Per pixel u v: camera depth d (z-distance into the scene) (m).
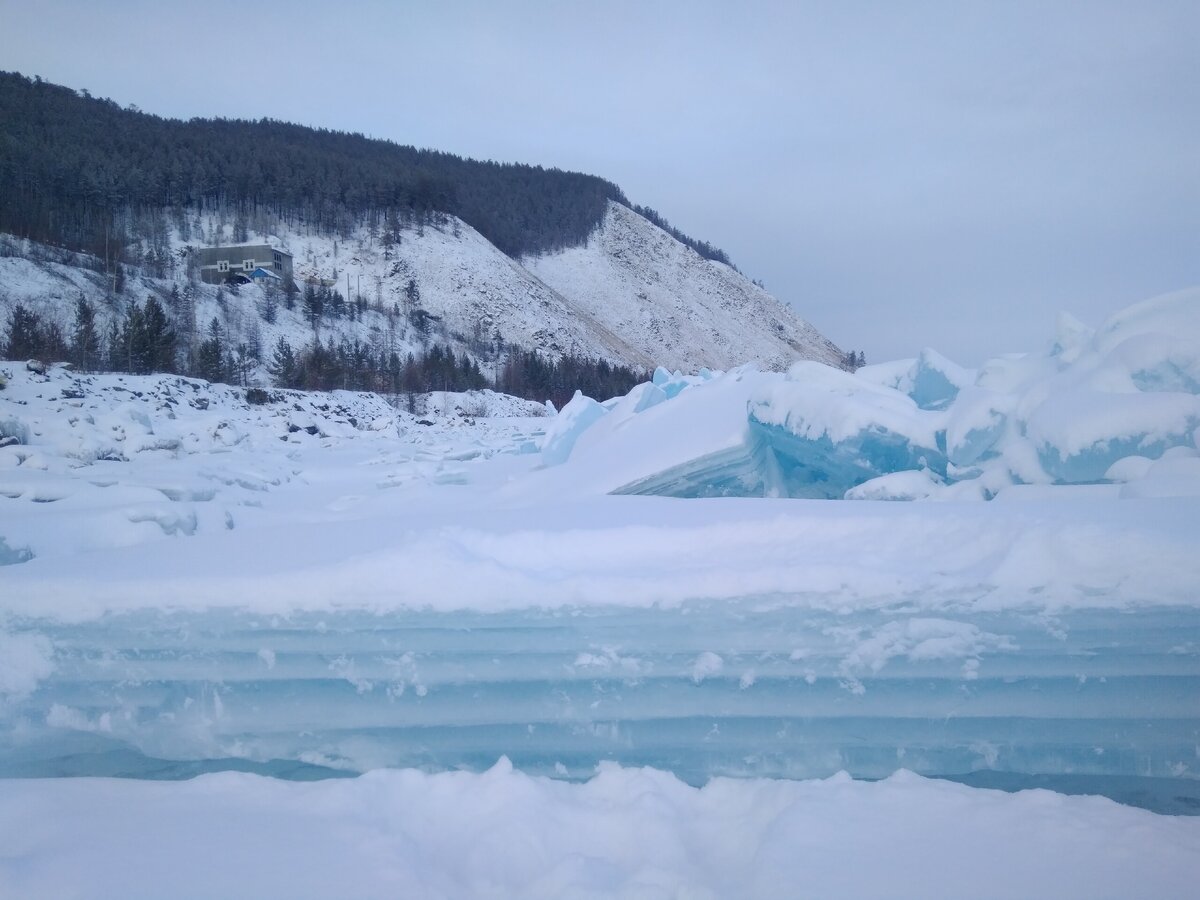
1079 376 6.42
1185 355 5.85
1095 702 3.81
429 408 35.50
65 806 3.61
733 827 3.54
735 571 4.34
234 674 4.29
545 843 3.42
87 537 6.66
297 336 53.94
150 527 6.94
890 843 3.13
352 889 3.05
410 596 4.36
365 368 41.72
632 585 4.31
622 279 121.31
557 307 94.38
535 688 4.17
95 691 4.32
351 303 66.38
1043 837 3.11
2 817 3.50
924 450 6.86
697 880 3.19
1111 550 4.00
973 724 3.88
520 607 4.29
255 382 38.19
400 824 3.62
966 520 4.50
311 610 4.36
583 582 4.34
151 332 30.55
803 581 4.24
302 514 9.41
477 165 141.88
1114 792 3.73
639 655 4.14
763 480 8.08
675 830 3.49
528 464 13.77
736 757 4.00
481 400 39.03
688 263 136.62
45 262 43.75
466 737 4.16
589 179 145.62
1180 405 5.47
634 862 3.35
